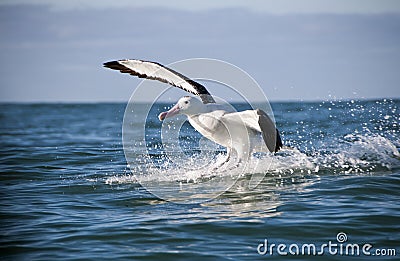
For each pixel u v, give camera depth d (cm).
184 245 1314
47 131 4531
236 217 1519
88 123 5606
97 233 1400
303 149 2606
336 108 6650
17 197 1800
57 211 1616
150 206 1653
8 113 8381
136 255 1254
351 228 1420
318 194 1759
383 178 1964
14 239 1370
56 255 1259
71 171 2236
